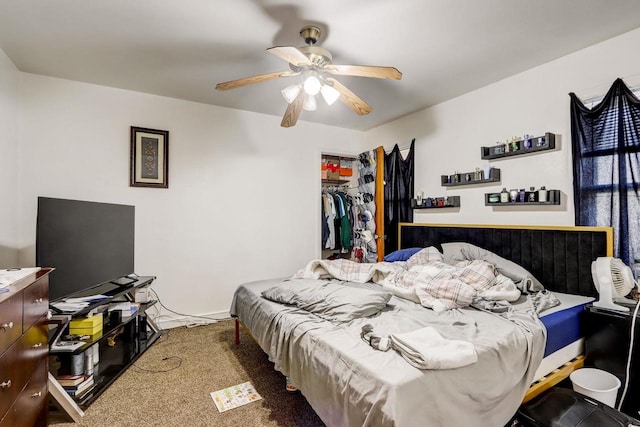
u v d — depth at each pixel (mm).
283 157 3879
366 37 2123
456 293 1908
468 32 2072
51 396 1676
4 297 1222
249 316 2277
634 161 2059
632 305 1872
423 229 3451
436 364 1146
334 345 1356
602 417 1338
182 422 1699
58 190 2715
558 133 2457
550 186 2518
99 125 2889
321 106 3477
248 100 3311
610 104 2162
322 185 5059
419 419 1036
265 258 3754
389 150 4078
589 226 2248
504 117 2803
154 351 2598
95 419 1729
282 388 2027
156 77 2744
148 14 1872
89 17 1898
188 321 3273
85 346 1875
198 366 2334
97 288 2652
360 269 2641
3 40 2145
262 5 1792
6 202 2357
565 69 2406
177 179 3250
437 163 3426
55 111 2713
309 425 1664
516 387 1383
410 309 1871
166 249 3193
